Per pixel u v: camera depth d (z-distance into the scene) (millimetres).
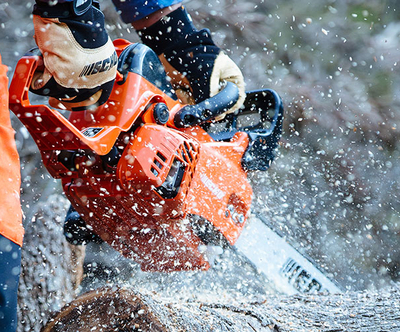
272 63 11164
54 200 5023
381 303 3568
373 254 9867
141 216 3709
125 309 2807
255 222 4969
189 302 3352
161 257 4105
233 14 10234
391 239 10250
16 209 2270
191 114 3881
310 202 10148
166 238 3922
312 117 11023
